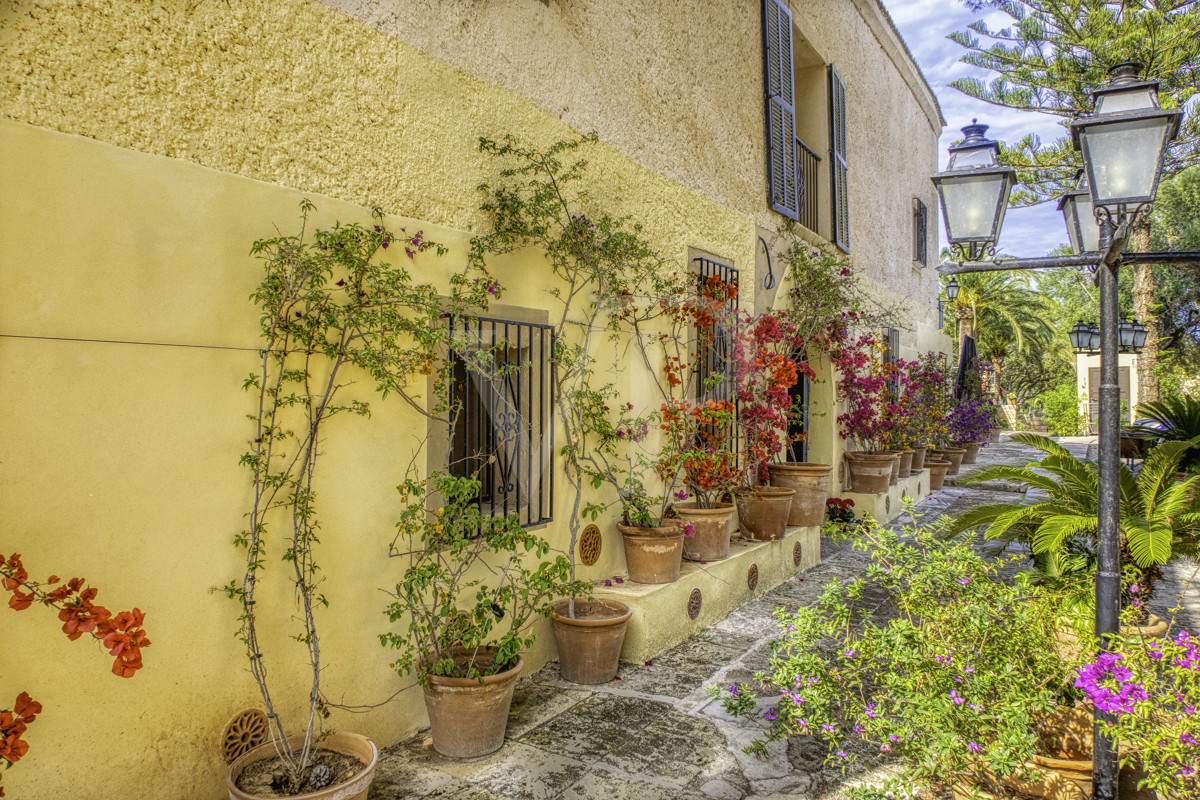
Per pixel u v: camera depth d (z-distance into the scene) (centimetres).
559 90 422
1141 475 422
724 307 570
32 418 210
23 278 208
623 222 463
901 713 252
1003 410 3120
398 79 323
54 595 189
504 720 318
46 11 213
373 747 262
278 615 273
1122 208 256
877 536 302
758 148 685
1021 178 1513
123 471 229
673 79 543
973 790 248
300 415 280
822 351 810
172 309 241
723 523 509
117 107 228
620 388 479
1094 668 234
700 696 375
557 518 420
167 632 239
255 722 263
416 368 319
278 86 274
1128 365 2377
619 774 297
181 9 245
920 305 1297
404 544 323
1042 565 432
